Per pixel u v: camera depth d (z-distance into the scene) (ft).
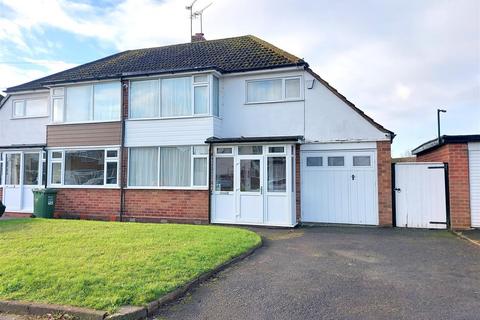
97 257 21.79
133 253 22.81
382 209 39.60
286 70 43.39
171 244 25.57
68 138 49.32
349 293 17.31
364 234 34.30
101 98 48.39
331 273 20.71
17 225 34.17
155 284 17.12
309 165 42.45
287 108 43.57
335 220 41.29
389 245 28.81
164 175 45.42
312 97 42.83
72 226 33.73
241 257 24.09
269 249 27.32
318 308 15.49
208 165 43.09
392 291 17.56
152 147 45.98
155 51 58.85
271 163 40.75
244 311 15.29
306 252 26.27
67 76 53.78
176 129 44.73
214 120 43.83
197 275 19.06
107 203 47.03
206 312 15.25
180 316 14.89
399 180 39.45
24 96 56.34
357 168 40.88
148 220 45.24
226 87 46.01
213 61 48.85
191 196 43.75
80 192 48.19
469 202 35.91
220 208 42.37
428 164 38.55
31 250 23.58
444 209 37.81
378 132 40.34
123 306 14.99
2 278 17.94
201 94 44.32
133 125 46.57
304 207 42.32
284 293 17.39
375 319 14.32
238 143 41.37
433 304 15.84
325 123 42.16
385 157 39.91
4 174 53.57
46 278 17.75
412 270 21.31
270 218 40.19
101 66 55.72
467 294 17.10
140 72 45.37
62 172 49.26
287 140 39.19
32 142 55.01
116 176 47.11
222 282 19.10
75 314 14.57
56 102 50.65
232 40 56.18
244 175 41.65
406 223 38.91
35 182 51.96
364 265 22.50
